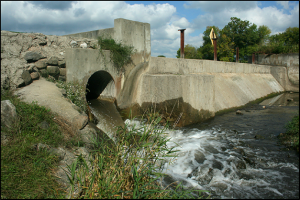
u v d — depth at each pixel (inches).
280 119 530.9
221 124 487.2
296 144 341.1
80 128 263.7
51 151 211.6
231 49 1494.8
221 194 234.1
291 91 1135.0
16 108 237.8
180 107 467.2
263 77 1074.1
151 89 443.8
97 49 421.1
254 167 292.2
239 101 716.0
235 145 365.1
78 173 196.9
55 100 285.6
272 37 1489.9
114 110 456.4
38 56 355.3
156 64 516.4
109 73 448.8
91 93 554.6
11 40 336.5
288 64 1160.8
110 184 183.6
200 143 370.3
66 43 401.4
